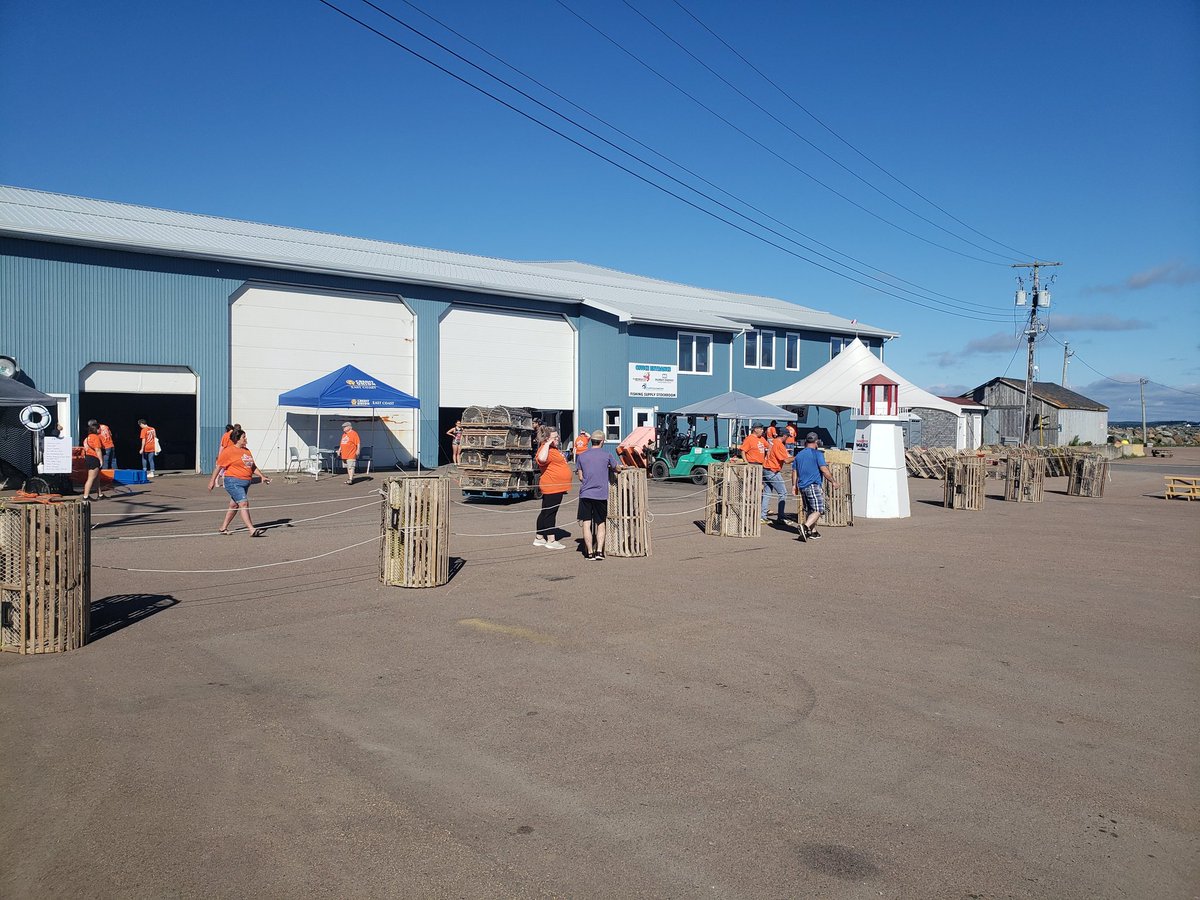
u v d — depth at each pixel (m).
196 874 3.92
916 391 30.34
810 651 7.69
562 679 6.80
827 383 31.44
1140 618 9.16
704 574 11.28
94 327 23.48
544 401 34.34
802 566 12.03
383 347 29.38
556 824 4.43
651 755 5.33
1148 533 16.38
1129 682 6.94
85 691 6.39
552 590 10.10
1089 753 5.47
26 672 6.83
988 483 30.30
